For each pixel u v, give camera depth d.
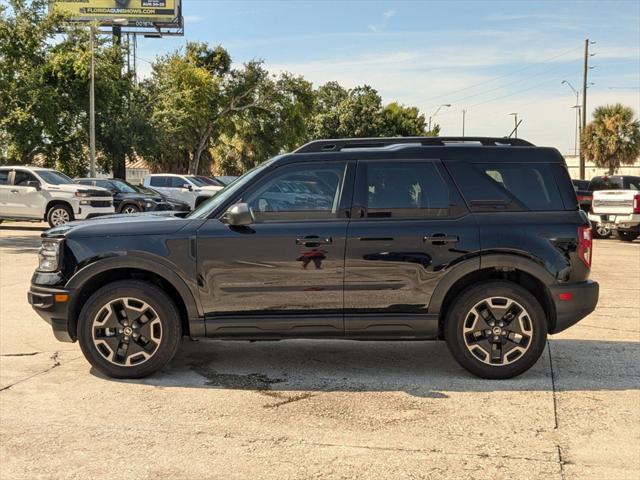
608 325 7.50
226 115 45.50
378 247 5.23
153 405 4.79
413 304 5.28
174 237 5.27
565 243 5.29
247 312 5.28
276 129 46.69
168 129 36.84
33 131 28.56
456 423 4.44
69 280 5.29
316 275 5.23
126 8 46.50
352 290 5.25
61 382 5.30
